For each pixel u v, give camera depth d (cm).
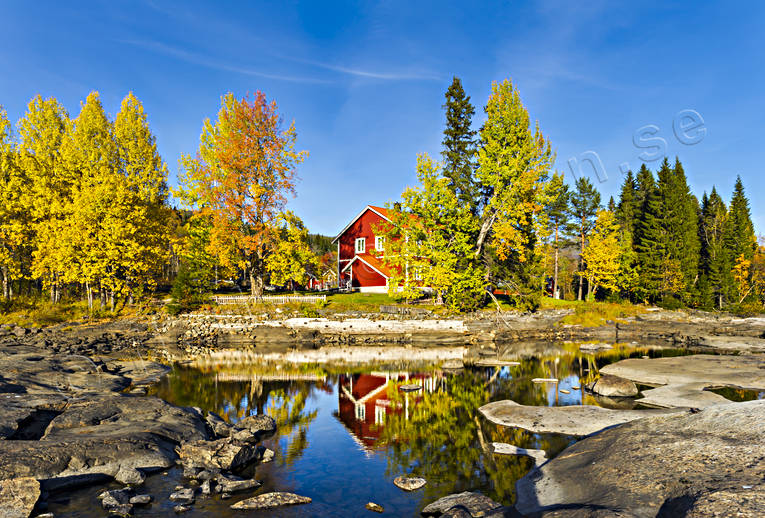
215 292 4841
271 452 1105
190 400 1686
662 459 779
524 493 855
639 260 5806
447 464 1045
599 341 3875
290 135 4059
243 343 3581
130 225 3681
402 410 1570
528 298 4388
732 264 6284
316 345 3519
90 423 1198
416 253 4084
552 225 5906
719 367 2205
